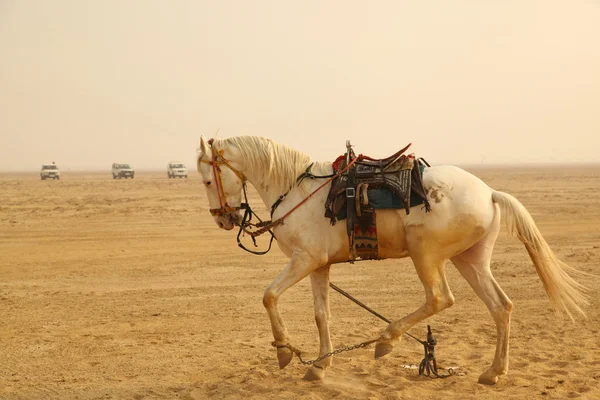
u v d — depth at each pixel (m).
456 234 7.28
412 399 6.92
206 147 8.02
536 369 8.00
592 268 15.52
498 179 77.12
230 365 8.49
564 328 10.16
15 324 10.95
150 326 10.79
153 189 56.34
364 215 7.32
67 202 39.44
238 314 11.63
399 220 7.34
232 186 8.01
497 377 7.39
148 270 16.53
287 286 7.50
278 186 7.80
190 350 9.30
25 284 14.73
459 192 7.32
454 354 8.84
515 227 7.42
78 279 15.34
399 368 8.21
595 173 110.94
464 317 11.16
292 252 7.61
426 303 7.47
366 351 9.09
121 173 90.62
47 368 8.49
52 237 23.30
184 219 29.50
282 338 7.54
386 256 7.61
